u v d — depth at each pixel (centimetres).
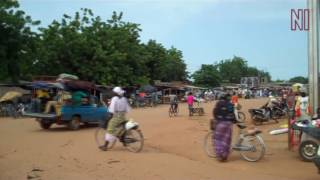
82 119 2311
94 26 5322
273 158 1378
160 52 7150
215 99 8000
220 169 1192
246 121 3036
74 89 2345
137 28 5956
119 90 1504
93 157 1366
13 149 1544
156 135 2019
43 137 1931
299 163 1295
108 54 5253
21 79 4422
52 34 5003
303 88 2081
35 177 1059
